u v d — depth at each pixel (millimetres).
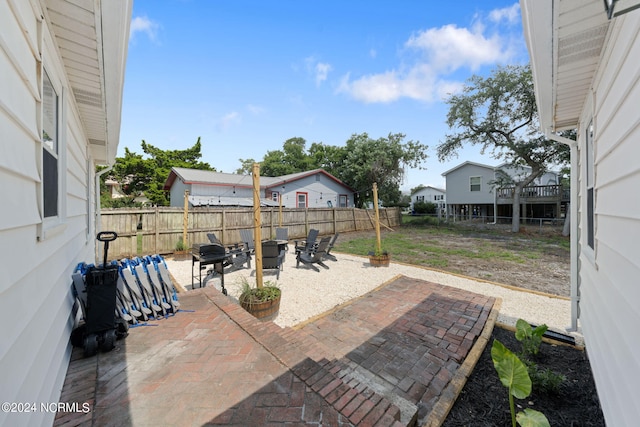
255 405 1674
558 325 3709
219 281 5688
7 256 1062
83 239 3592
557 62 2172
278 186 17188
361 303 4281
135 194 21094
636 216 1442
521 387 1784
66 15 1764
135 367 2055
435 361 2752
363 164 19719
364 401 1728
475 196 20484
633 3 1050
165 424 1529
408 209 35000
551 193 17078
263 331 2639
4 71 1110
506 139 14461
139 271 2922
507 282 5879
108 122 3656
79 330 2295
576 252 3459
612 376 1823
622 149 1675
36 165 1479
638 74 1408
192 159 22938
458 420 2031
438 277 6129
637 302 1429
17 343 1115
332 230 14039
